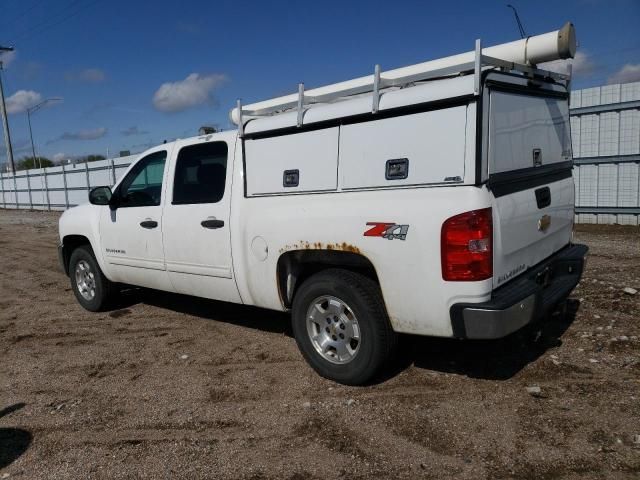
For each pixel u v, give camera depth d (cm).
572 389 390
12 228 1930
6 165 4203
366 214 381
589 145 1148
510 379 413
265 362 482
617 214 1130
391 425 358
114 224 612
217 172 498
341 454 329
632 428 335
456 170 345
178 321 626
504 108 368
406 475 304
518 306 350
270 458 330
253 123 459
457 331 352
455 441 335
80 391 446
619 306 557
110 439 364
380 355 394
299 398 405
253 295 476
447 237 344
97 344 561
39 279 930
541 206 418
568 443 324
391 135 372
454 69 361
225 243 486
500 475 299
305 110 420
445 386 409
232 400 412
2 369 504
